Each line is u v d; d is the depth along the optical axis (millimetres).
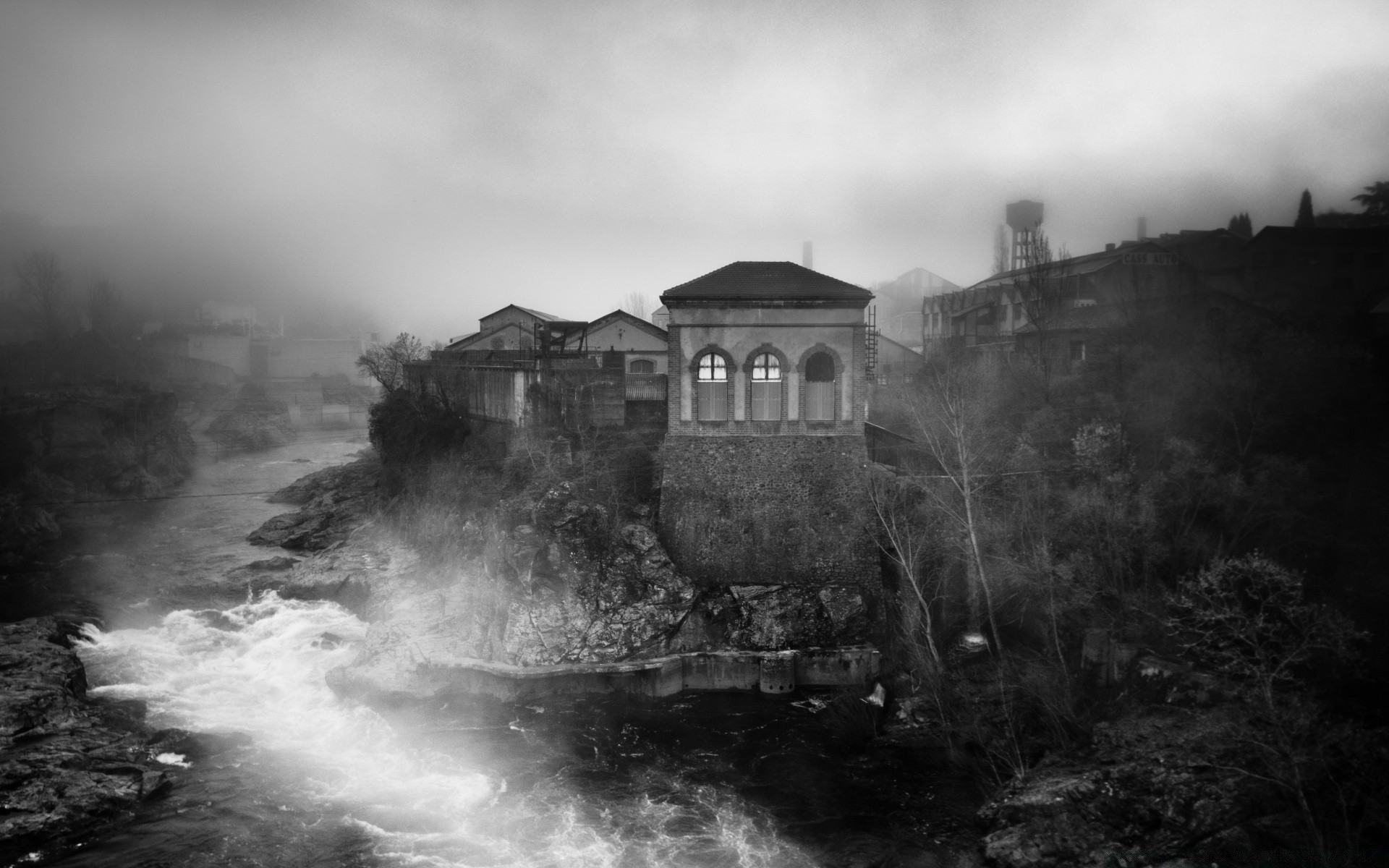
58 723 37000
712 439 47188
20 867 28828
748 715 40344
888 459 50719
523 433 52750
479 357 76188
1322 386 42938
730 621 44562
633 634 43438
